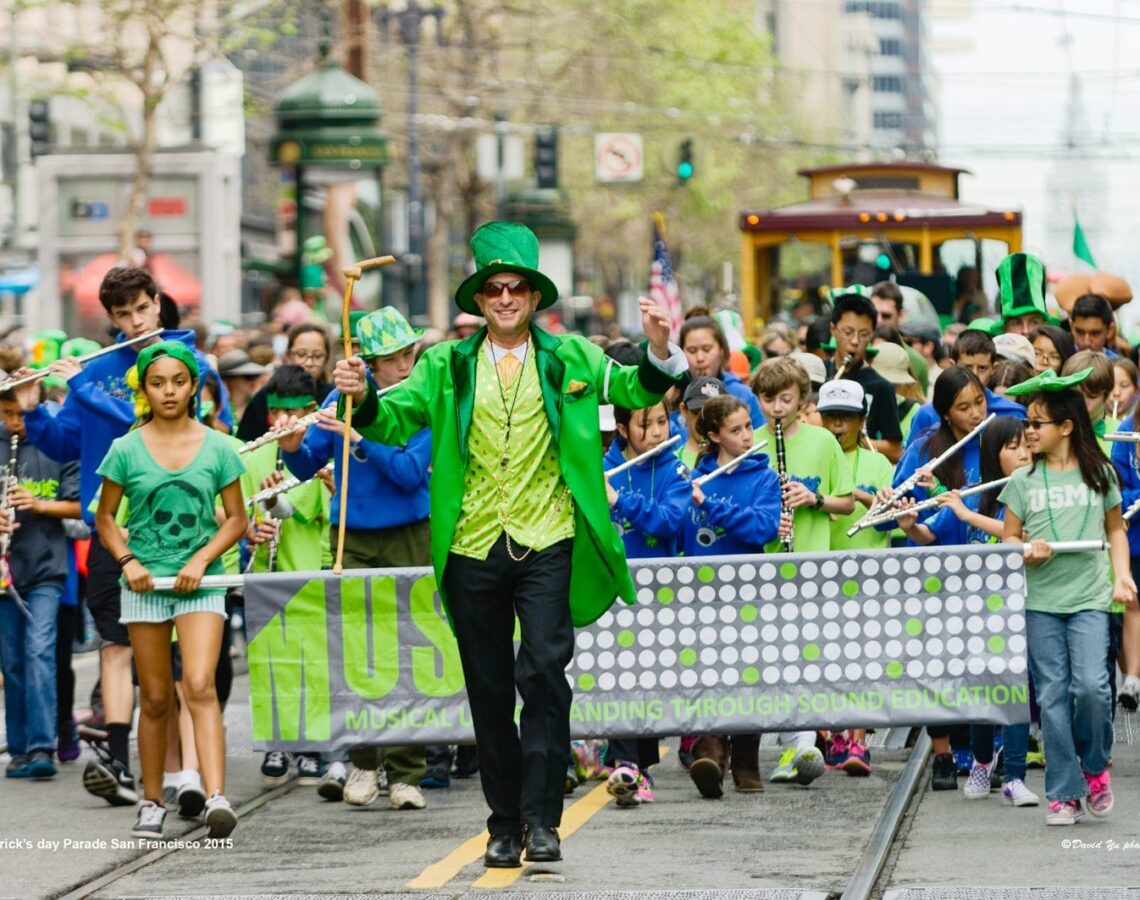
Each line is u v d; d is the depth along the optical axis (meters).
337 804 16.33
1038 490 14.76
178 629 14.72
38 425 16.61
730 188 104.50
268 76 70.69
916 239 39.91
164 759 14.98
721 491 16.30
